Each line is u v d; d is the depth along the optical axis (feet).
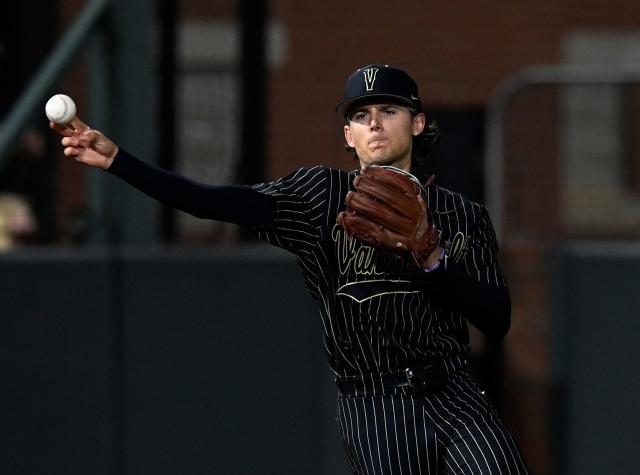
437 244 38.60
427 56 118.21
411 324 40.40
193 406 71.05
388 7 117.29
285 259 71.41
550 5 119.55
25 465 69.92
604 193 92.38
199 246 79.87
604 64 120.67
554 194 92.58
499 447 40.37
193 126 87.61
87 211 77.82
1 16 105.91
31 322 70.03
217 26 90.22
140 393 70.85
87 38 77.00
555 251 77.36
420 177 41.75
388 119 40.27
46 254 70.28
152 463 70.79
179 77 88.02
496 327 40.93
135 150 78.59
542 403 77.41
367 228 38.50
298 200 40.19
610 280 75.92
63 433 70.23
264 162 89.30
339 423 42.47
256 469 71.26
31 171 79.51
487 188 95.20
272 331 71.41
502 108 93.45
